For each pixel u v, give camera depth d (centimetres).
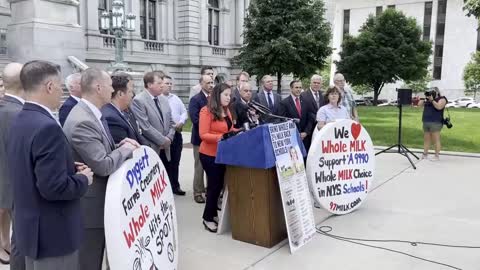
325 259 406
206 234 472
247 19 2775
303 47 2664
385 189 680
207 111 470
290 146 445
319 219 527
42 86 231
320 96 654
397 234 475
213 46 2980
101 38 2286
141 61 2511
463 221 519
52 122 226
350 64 4403
